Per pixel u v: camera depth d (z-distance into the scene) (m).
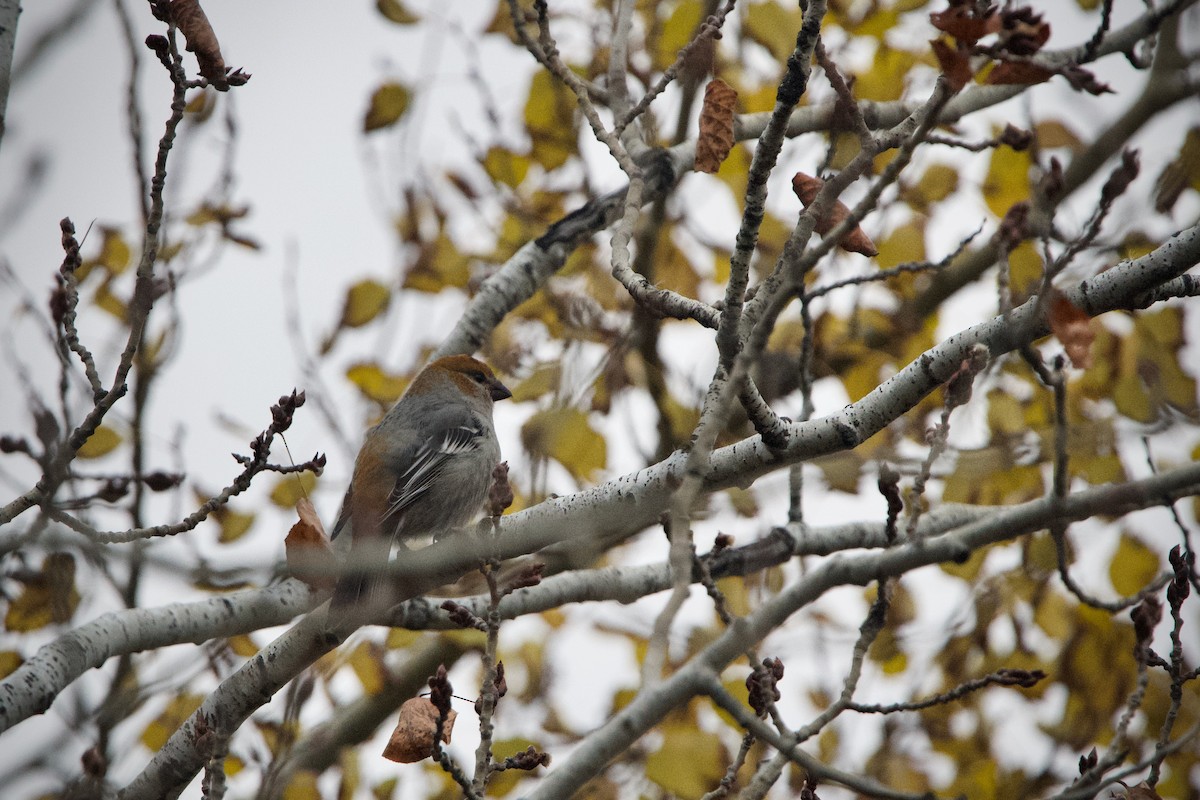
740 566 8.86
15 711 7.05
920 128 5.60
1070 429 10.55
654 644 5.45
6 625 9.30
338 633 7.84
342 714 11.50
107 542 7.05
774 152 6.63
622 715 5.80
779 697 6.82
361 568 8.02
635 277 7.90
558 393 11.91
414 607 8.80
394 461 10.98
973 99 11.48
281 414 7.44
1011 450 10.37
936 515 9.47
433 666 11.54
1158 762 6.81
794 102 6.56
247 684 7.98
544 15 9.31
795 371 12.35
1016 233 7.29
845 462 9.50
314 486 10.89
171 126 7.07
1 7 7.71
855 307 12.30
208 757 6.78
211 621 8.34
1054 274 6.58
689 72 11.64
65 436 8.47
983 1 5.89
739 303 6.95
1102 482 10.40
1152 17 10.21
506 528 8.37
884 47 11.72
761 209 6.74
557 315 12.45
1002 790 11.14
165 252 11.21
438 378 12.02
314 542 6.98
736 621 6.09
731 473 7.88
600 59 12.08
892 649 11.72
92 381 7.16
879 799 5.71
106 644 7.79
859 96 11.55
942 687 11.70
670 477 7.90
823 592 6.69
